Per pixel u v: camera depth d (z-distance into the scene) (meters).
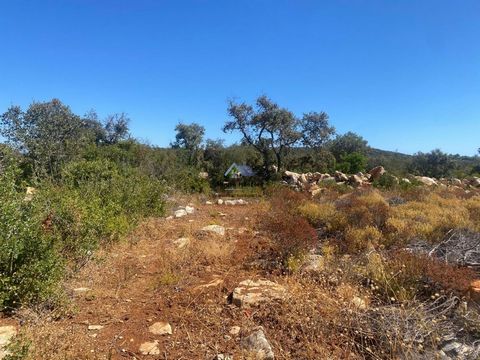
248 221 10.18
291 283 4.90
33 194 5.62
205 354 3.33
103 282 4.96
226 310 4.23
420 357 3.10
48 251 4.32
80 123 13.46
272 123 22.41
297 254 5.93
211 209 12.88
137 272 5.46
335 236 7.86
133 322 3.92
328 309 4.07
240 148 28.84
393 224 7.39
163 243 7.21
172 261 5.92
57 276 4.29
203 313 4.14
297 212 9.80
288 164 25.17
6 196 4.35
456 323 3.69
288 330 3.75
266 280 5.12
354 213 8.38
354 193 13.31
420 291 4.61
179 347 3.46
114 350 3.36
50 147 11.07
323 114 23.80
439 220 7.77
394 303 4.34
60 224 5.59
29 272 4.01
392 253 5.80
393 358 3.14
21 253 4.13
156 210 10.04
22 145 10.65
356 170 25.39
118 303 4.36
